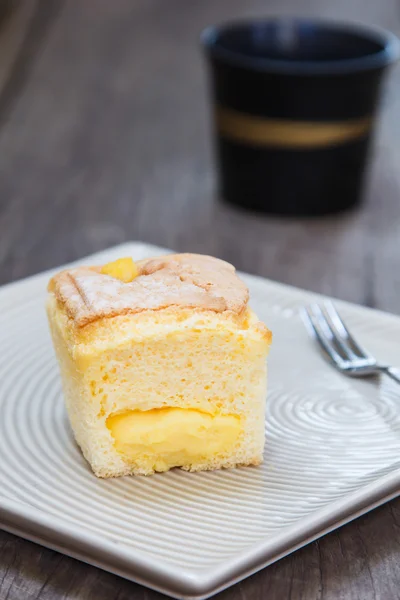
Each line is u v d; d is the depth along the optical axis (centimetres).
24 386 46
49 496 42
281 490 42
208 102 82
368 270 59
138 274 45
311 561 40
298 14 100
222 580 39
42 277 52
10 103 80
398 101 82
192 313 43
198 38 98
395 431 45
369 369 47
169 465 43
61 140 75
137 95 83
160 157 73
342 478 43
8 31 99
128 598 39
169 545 40
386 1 106
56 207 66
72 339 43
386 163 71
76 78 86
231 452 43
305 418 45
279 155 63
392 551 41
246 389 43
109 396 42
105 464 43
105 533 40
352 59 65
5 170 70
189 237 63
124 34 100
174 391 43
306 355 49
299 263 60
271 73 60
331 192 64
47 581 40
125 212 65
